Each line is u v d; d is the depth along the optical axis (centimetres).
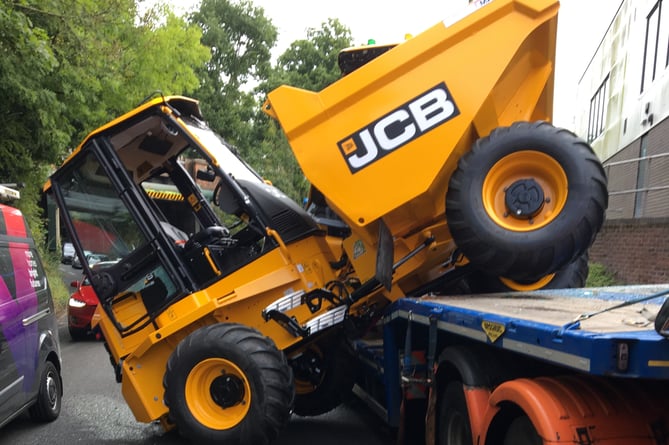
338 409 716
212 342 486
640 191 1441
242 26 3522
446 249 529
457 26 460
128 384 538
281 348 520
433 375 418
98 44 1232
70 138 1330
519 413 309
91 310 1159
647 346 236
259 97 3488
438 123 459
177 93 1808
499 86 472
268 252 528
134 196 549
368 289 507
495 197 447
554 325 278
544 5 448
